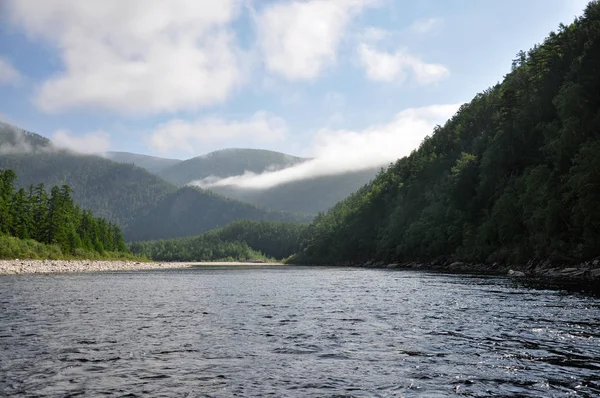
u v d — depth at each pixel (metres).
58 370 13.67
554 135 81.50
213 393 11.46
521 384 11.95
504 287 43.62
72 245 151.25
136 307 30.52
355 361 14.66
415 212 147.38
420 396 11.08
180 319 24.52
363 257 181.62
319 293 41.84
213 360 14.92
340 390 11.63
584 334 18.81
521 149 95.62
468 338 18.25
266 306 30.95
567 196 66.50
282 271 119.12
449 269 101.94
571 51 96.69
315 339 18.45
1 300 35.00
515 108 103.94
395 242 149.75
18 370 13.68
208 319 24.50
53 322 23.41
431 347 16.64
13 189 139.25
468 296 35.41
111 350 16.47
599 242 59.97
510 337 18.30
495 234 91.06
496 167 102.06
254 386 12.03
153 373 13.36
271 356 15.47
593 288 40.94
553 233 69.44
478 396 11.01
